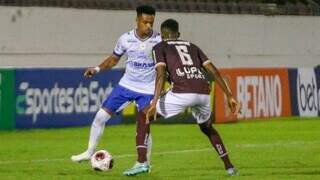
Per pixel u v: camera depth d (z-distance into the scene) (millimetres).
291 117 60062
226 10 78000
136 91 28000
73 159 28734
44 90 49281
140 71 28000
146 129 26406
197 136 45312
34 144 40938
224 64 77938
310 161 32688
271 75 59219
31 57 68750
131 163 32438
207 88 25609
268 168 30172
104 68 28609
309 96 61750
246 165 31203
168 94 25328
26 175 28078
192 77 25297
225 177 27125
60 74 49969
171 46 25500
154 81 28094
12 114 47969
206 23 76812
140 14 27766
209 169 29781
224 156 26719
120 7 73250
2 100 47500
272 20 79938
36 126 48969
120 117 52406
